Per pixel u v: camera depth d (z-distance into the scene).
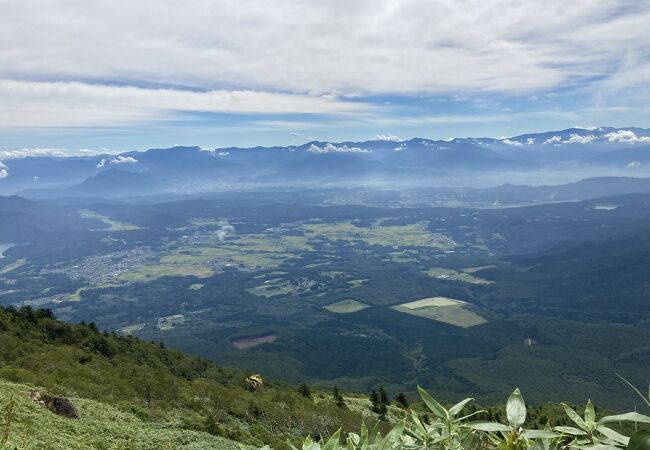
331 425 36.97
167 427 25.88
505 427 1.72
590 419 1.63
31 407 19.34
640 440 1.27
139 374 38.47
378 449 1.83
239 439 27.20
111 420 23.53
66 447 15.81
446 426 1.84
